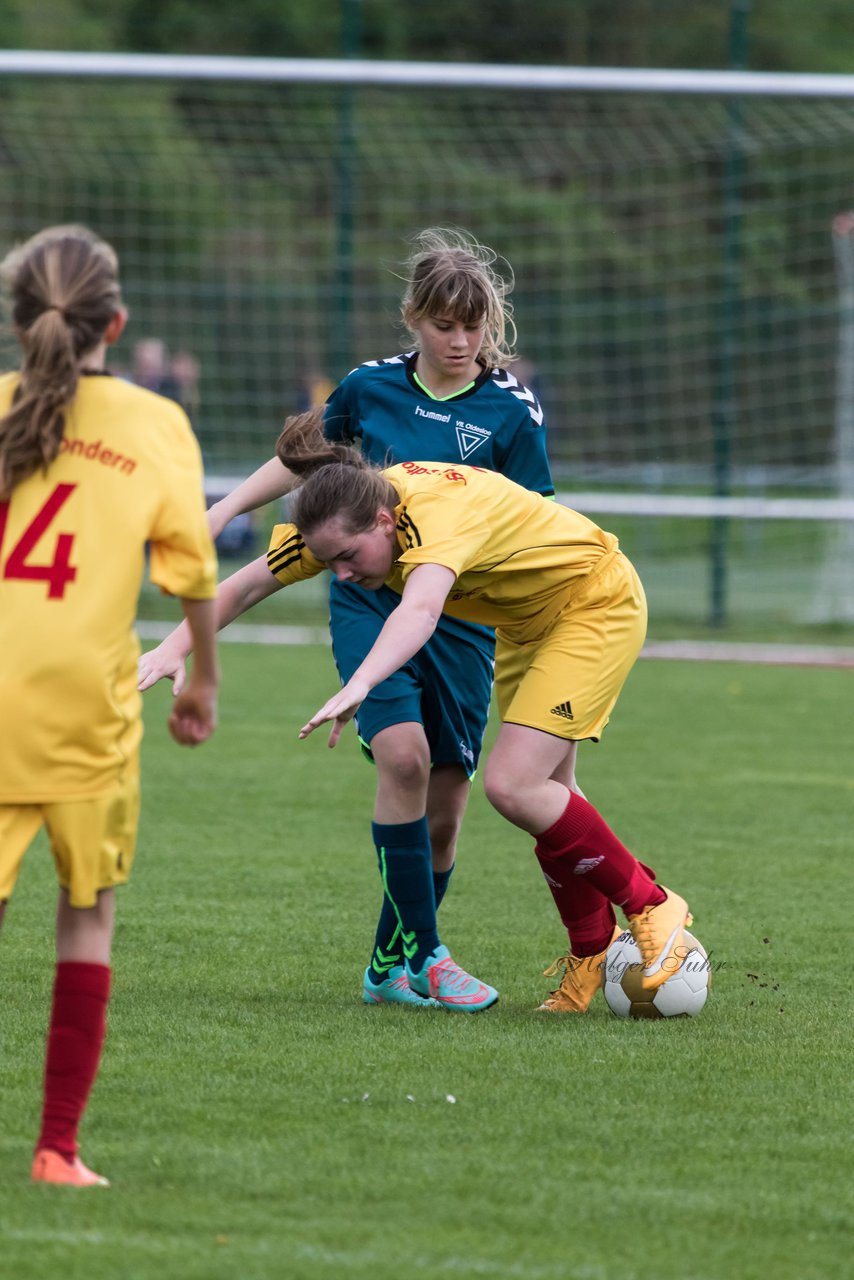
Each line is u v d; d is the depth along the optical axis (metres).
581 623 14.84
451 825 16.31
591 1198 9.91
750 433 75.88
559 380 77.56
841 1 93.56
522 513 14.61
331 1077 12.41
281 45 87.94
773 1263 8.98
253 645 47.53
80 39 85.00
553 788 14.57
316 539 13.84
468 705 15.97
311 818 24.66
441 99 75.06
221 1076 12.39
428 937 14.95
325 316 75.50
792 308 74.31
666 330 77.12
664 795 26.70
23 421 9.60
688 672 43.34
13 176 71.38
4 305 10.24
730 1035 13.96
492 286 16.31
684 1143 11.00
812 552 70.81
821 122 54.81
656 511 50.06
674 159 69.44
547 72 39.91
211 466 67.06
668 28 89.94
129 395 9.98
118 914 18.44
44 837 23.34
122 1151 10.60
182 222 73.75
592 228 74.06
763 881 20.66
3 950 16.61
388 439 16.56
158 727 33.50
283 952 16.94
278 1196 9.84
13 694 9.49
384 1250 8.98
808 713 36.38
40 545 9.64
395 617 13.23
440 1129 11.18
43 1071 12.30
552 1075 12.58
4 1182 9.92
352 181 51.91
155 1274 8.59
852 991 15.61
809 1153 10.85
